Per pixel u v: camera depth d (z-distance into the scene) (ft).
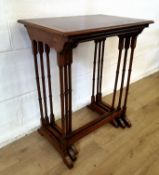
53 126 4.39
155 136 4.57
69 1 4.04
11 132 4.28
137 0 5.59
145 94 6.50
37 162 3.84
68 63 2.99
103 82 6.04
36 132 4.65
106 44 5.37
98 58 4.94
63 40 2.56
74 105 5.45
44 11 3.75
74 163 3.82
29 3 3.47
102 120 4.47
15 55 3.67
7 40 3.45
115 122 4.82
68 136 3.75
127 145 4.29
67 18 3.69
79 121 5.08
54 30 2.56
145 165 3.81
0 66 3.55
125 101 4.78
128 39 3.90
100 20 3.52
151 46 7.33
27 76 4.03
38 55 3.99
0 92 3.75
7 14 3.28
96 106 5.38
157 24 6.96
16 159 3.89
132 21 3.51
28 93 4.21
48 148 4.18
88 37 2.77
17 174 3.58
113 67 6.06
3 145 4.19
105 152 4.10
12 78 3.81
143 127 4.88
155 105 5.87
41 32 2.98
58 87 4.75
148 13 6.27
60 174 3.59
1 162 3.82
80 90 5.40
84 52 4.90
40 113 4.54
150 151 4.14
